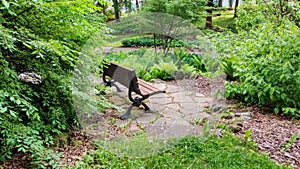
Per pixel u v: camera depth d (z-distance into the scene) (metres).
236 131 2.84
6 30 1.90
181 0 7.21
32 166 2.06
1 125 1.98
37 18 2.40
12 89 2.03
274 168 2.15
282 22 4.23
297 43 3.32
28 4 2.15
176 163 2.18
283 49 3.35
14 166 2.05
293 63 3.29
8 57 2.25
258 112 3.38
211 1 10.04
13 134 1.96
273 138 2.71
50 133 2.44
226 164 2.18
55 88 2.45
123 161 2.22
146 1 7.50
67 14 2.43
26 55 2.31
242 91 3.68
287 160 2.35
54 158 2.09
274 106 3.42
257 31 4.04
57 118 2.43
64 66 2.57
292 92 3.32
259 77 3.44
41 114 2.40
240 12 5.23
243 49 4.06
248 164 2.19
